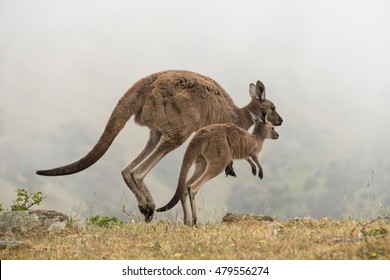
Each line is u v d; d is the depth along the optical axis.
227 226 34.31
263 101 45.53
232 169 41.25
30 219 34.56
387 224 32.41
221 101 43.25
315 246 28.86
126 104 41.25
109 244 31.33
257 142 40.72
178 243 30.66
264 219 36.28
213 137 38.16
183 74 42.41
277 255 28.02
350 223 33.25
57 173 40.19
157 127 41.34
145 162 40.62
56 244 31.81
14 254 30.44
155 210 40.00
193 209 36.97
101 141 41.03
